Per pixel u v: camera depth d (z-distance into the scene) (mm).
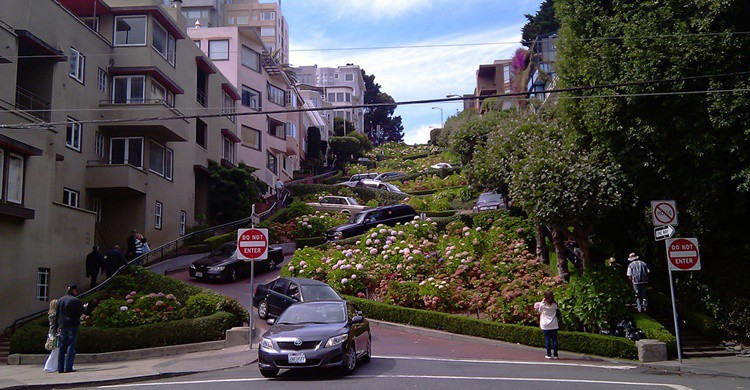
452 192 48719
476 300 19594
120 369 13859
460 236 27500
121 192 28516
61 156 24922
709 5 16359
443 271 22781
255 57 50906
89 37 27734
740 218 17859
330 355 11578
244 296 23703
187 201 35000
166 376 12867
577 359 15430
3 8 21531
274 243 34656
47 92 24219
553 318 15359
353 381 11367
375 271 22938
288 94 59312
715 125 15969
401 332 19016
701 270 18344
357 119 129875
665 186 18422
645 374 13109
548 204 18219
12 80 20359
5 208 18312
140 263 26406
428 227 28000
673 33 16781
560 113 21328
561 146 20109
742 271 17656
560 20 20688
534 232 25500
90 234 23891
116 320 17297
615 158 18781
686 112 16969
